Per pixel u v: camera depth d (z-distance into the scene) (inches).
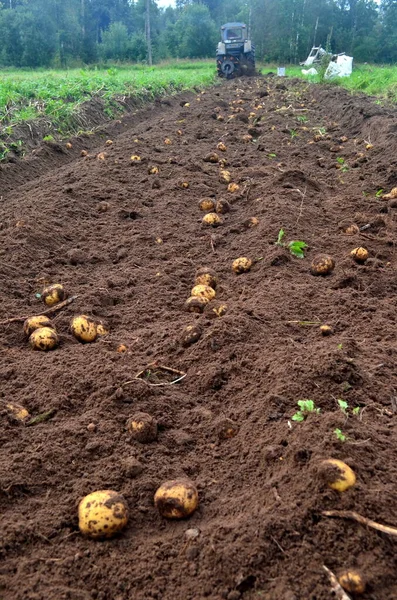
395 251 66.3
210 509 31.9
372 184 93.8
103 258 68.1
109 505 30.2
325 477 29.4
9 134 124.9
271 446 34.3
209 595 26.5
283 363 42.2
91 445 36.0
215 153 115.3
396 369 42.8
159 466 35.2
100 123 171.0
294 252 65.2
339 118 173.6
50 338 48.1
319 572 26.0
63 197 84.7
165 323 52.2
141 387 41.3
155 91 243.4
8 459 35.1
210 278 59.2
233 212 82.8
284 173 91.7
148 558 28.8
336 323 50.4
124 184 96.7
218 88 309.1
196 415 39.6
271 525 28.2
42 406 40.3
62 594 26.7
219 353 45.2
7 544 29.4
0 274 60.9
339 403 36.4
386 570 25.8
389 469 31.5
